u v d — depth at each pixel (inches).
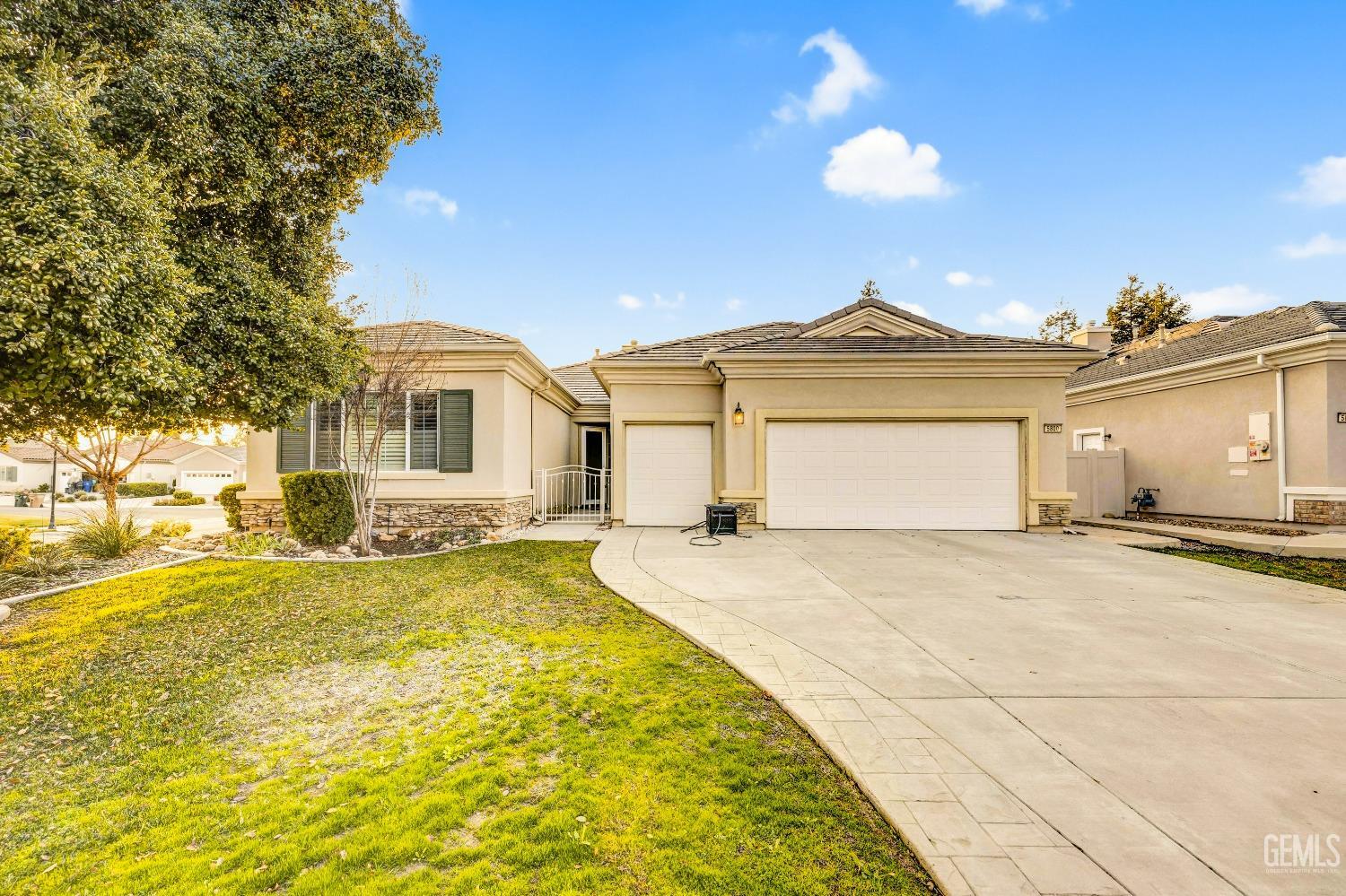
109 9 227.6
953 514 463.2
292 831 105.1
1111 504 580.4
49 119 171.8
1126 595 260.1
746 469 466.9
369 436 440.1
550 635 212.7
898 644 196.2
